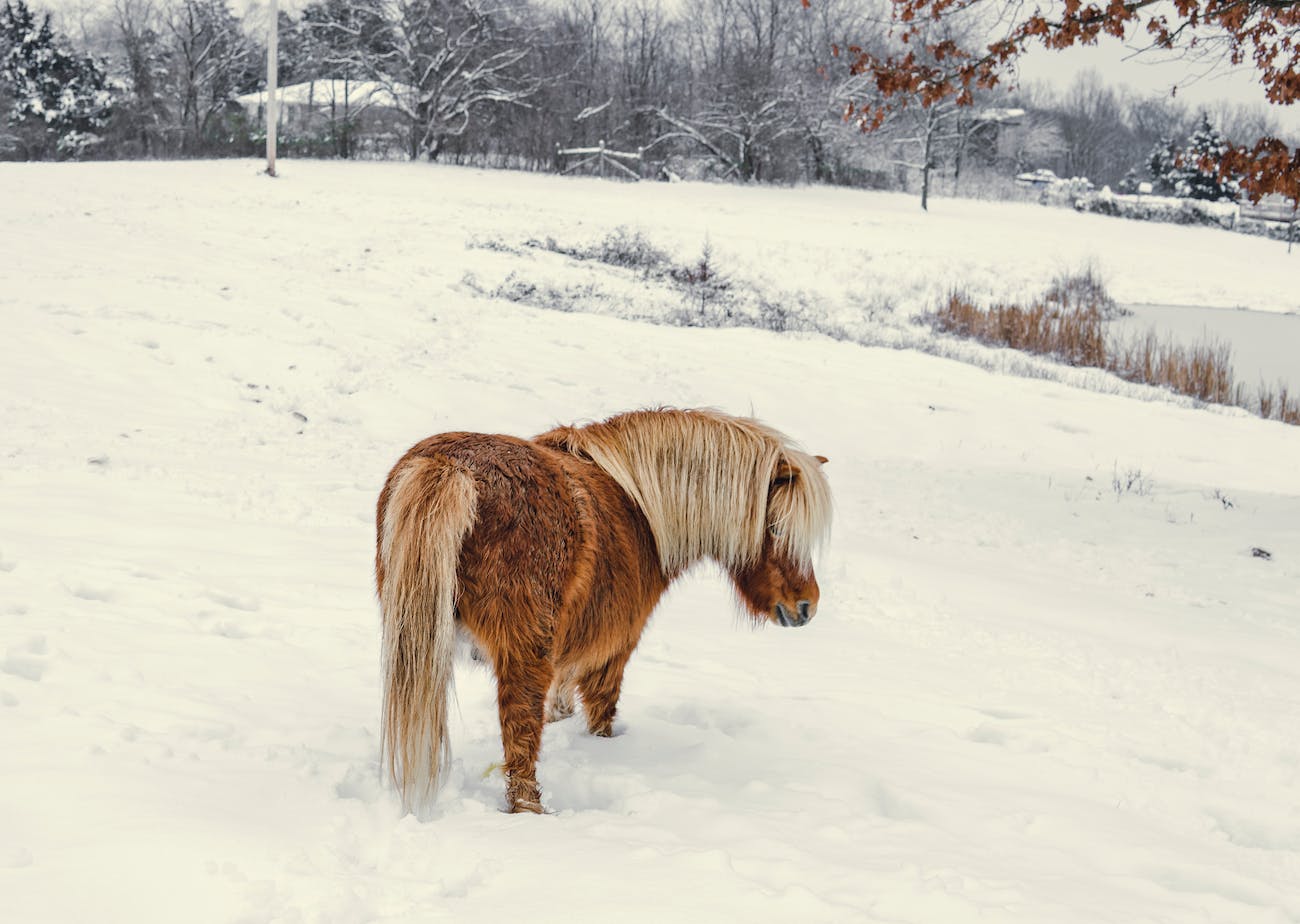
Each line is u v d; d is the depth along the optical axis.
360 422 13.73
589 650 4.57
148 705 4.59
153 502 8.87
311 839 3.50
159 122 63.75
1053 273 33.72
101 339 15.02
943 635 8.02
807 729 5.56
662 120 57.91
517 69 54.16
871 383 19.27
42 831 3.32
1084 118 90.19
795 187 53.25
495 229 29.44
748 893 3.29
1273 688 7.24
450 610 3.83
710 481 4.79
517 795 4.06
